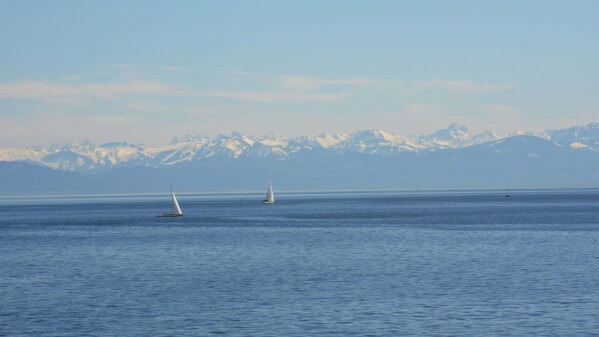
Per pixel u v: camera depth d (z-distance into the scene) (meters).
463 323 81.25
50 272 125.12
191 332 78.88
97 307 91.75
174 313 87.62
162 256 148.25
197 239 190.62
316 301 93.69
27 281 114.38
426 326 80.12
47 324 82.94
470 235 193.25
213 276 117.25
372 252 150.88
